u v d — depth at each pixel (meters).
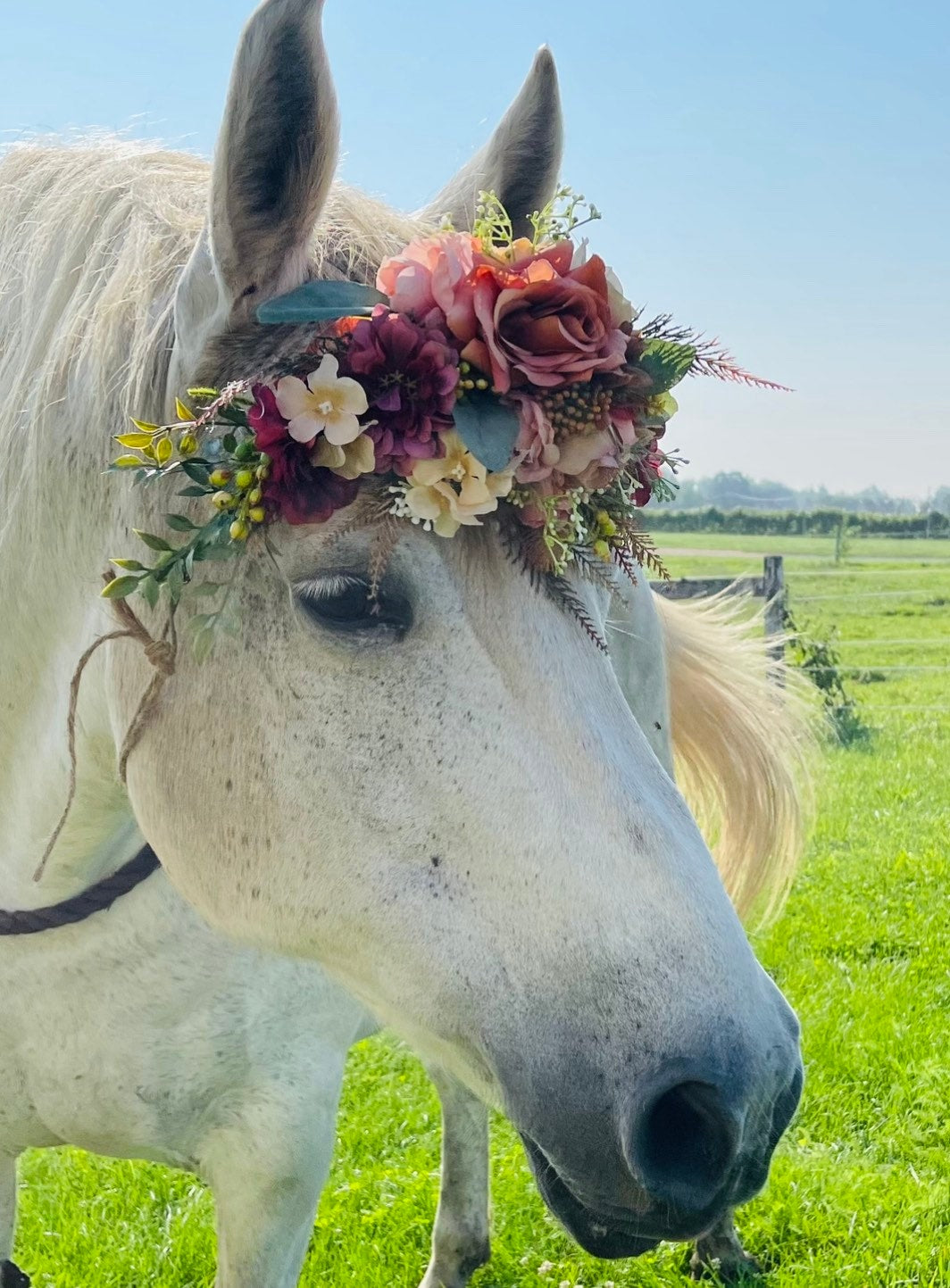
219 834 1.64
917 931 5.60
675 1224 1.43
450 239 1.54
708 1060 1.38
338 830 1.55
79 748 1.89
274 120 1.45
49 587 1.85
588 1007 1.43
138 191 1.83
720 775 3.35
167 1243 3.41
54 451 1.77
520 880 1.47
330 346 1.51
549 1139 1.46
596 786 1.48
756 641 3.48
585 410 1.51
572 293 1.51
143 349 1.65
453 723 1.50
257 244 1.49
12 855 2.04
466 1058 1.55
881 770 9.05
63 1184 3.74
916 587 20.67
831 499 46.50
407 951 1.53
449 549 1.52
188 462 1.52
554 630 1.53
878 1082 4.20
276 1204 2.16
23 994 2.05
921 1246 3.29
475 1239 3.22
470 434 1.45
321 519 1.47
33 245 1.90
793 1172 3.65
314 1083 2.16
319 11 1.41
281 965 2.09
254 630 1.57
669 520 38.91
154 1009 2.04
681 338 1.64
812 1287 3.17
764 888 3.38
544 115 1.77
